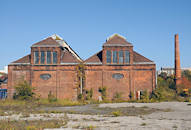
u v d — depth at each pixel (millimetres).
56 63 42969
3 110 25484
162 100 39375
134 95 42250
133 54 44844
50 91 42375
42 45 43375
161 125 14047
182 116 18531
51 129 13555
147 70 42844
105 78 42531
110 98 42094
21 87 39719
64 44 54656
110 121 16328
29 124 15375
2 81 61406
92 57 44125
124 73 42750
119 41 43844
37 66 43000
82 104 34406
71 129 13414
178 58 55125
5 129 13555
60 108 28375
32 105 32250
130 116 19375
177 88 53094
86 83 42438
